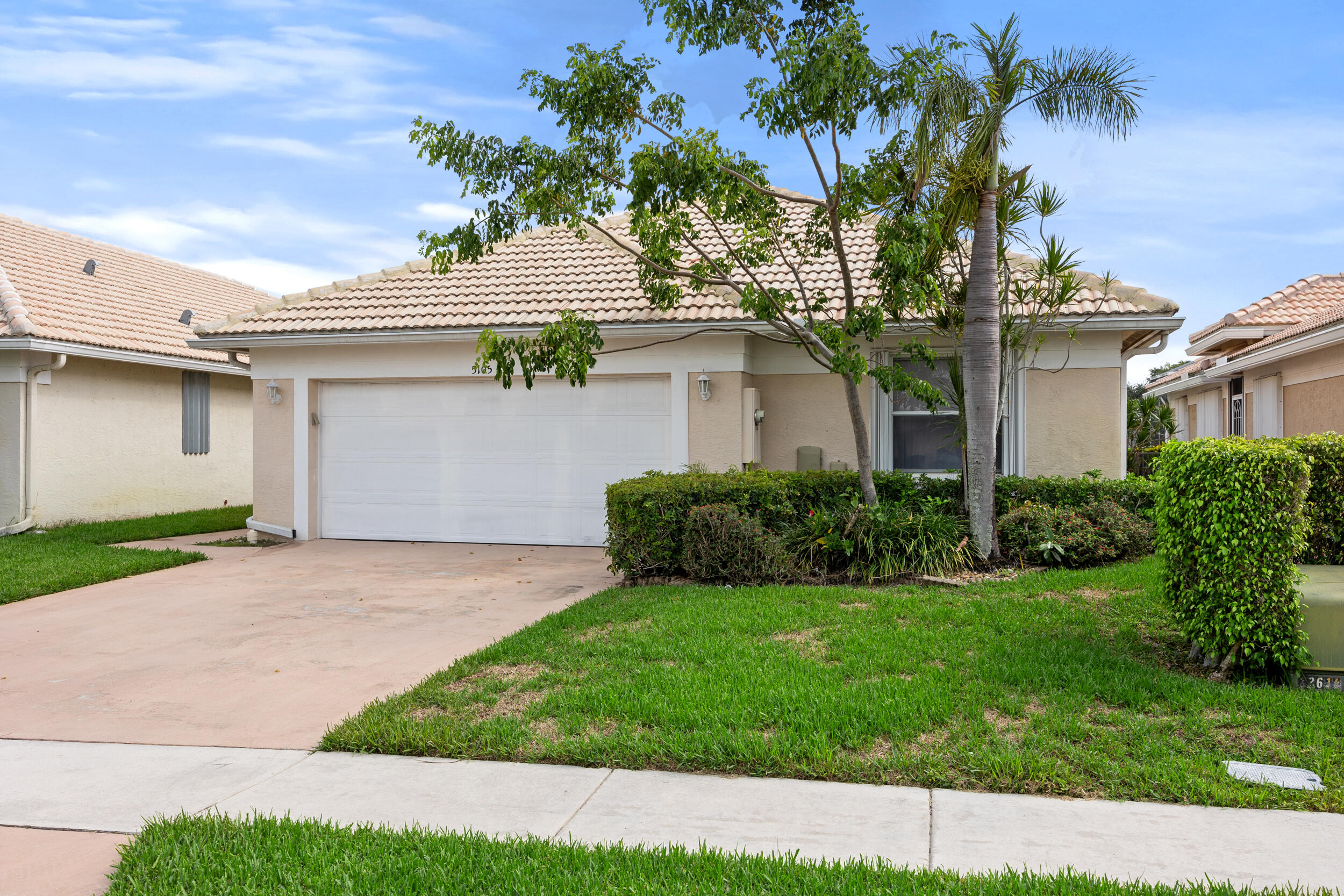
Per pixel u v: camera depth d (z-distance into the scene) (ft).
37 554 38.81
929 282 30.45
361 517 44.01
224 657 23.07
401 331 40.73
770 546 29.58
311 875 11.57
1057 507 33.14
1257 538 18.47
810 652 21.33
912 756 15.08
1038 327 35.47
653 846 12.35
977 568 31.09
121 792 14.71
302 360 43.78
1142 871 11.41
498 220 29.30
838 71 25.50
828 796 14.05
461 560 38.22
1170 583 20.40
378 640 24.72
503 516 42.57
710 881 11.20
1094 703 17.63
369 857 11.94
